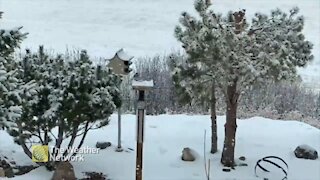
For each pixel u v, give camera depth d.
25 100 7.75
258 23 8.93
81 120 8.15
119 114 9.69
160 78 14.40
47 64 8.49
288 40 8.86
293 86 15.34
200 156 9.55
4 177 7.96
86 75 8.00
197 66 8.77
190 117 12.31
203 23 8.46
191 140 10.49
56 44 24.41
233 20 8.90
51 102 7.92
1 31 7.46
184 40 8.78
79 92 7.91
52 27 28.41
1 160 8.63
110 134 10.60
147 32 28.23
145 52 23.66
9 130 7.93
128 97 13.34
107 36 27.02
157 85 14.24
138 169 7.56
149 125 11.48
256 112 14.07
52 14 31.72
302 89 16.08
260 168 8.98
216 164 9.20
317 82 19.22
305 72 21.09
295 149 9.92
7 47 7.63
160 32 28.30
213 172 8.83
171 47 24.27
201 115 12.97
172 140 10.45
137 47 24.86
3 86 7.30
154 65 15.91
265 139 10.73
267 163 9.27
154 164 9.11
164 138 10.55
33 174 8.19
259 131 11.30
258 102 14.65
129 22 30.48
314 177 8.81
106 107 8.17
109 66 9.19
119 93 8.64
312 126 12.33
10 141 9.91
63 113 7.98
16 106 7.53
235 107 9.03
